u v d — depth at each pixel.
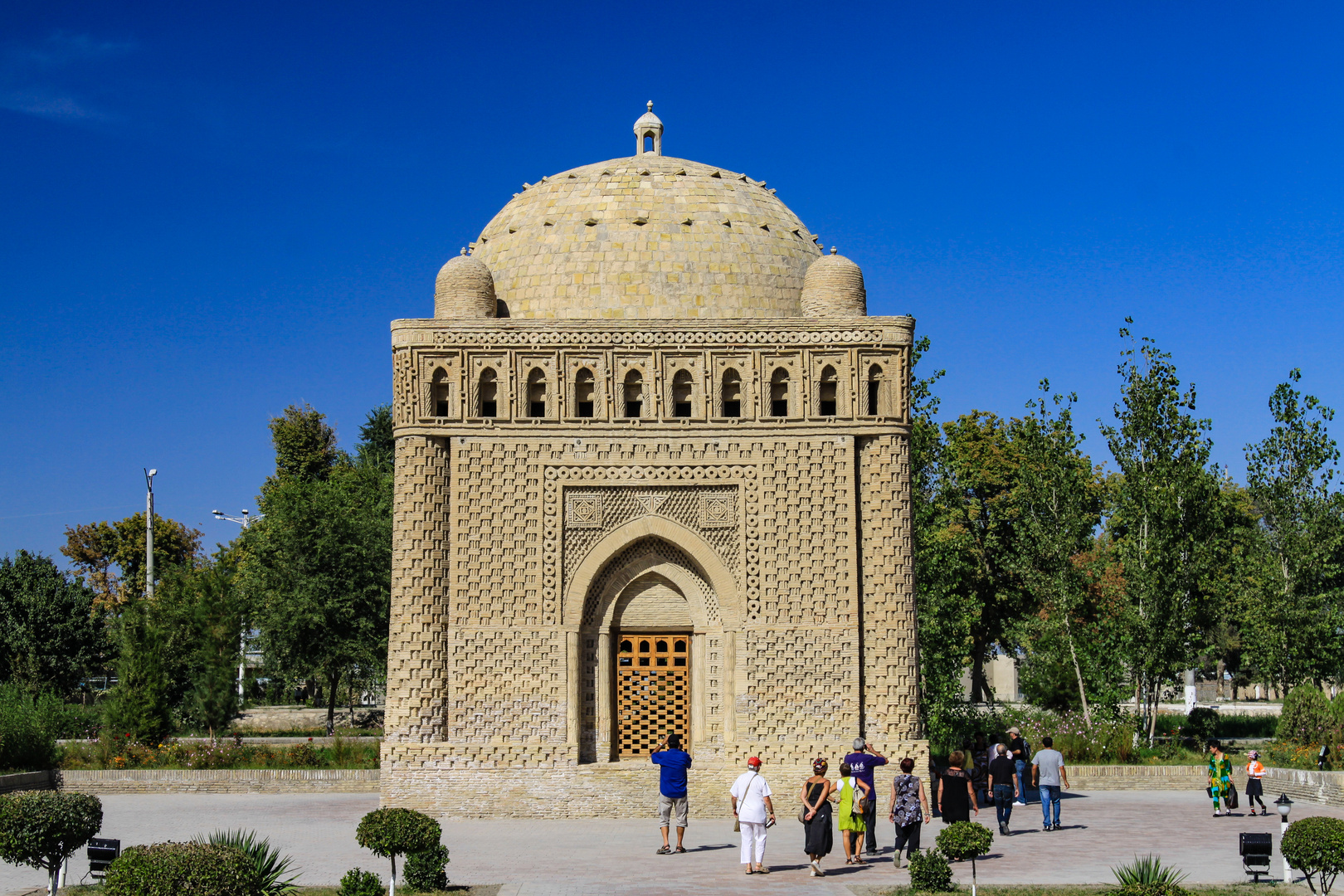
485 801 28.31
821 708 28.72
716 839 25.06
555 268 30.27
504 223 32.03
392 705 28.50
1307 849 18.25
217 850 15.46
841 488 29.22
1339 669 50.34
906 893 18.89
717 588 29.12
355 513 55.06
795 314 30.70
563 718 28.62
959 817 22.05
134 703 38.69
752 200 32.03
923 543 43.25
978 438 59.53
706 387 29.39
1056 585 44.06
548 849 23.50
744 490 29.23
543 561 29.00
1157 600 42.22
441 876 18.92
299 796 32.84
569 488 29.25
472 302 29.81
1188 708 63.06
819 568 29.06
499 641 28.78
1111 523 49.09
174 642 43.47
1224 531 47.31
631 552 29.61
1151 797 33.53
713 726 28.98
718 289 30.19
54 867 18.14
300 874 20.20
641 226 30.56
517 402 29.28
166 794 33.53
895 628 28.88
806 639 28.91
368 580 51.72
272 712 57.28
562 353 29.34
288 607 49.75
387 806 28.25
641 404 29.41
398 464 29.17
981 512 59.12
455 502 29.08
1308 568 46.41
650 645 29.64
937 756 39.72
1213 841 24.75
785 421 29.34
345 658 50.88
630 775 28.48
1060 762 26.80
